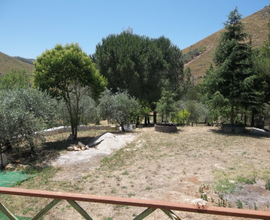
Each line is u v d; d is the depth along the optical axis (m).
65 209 3.96
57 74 9.79
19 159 7.53
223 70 12.31
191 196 4.45
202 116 16.98
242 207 3.94
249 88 12.20
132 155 8.13
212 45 80.62
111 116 13.78
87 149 9.27
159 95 19.25
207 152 8.20
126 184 5.19
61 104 14.02
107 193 4.67
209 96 13.61
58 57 9.76
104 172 6.20
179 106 17.98
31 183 5.42
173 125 14.08
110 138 10.01
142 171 6.20
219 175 5.64
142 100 18.59
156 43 21.83
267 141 9.95
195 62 68.50
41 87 9.85
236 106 13.58
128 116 14.59
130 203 1.44
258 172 5.82
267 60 11.94
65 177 5.82
